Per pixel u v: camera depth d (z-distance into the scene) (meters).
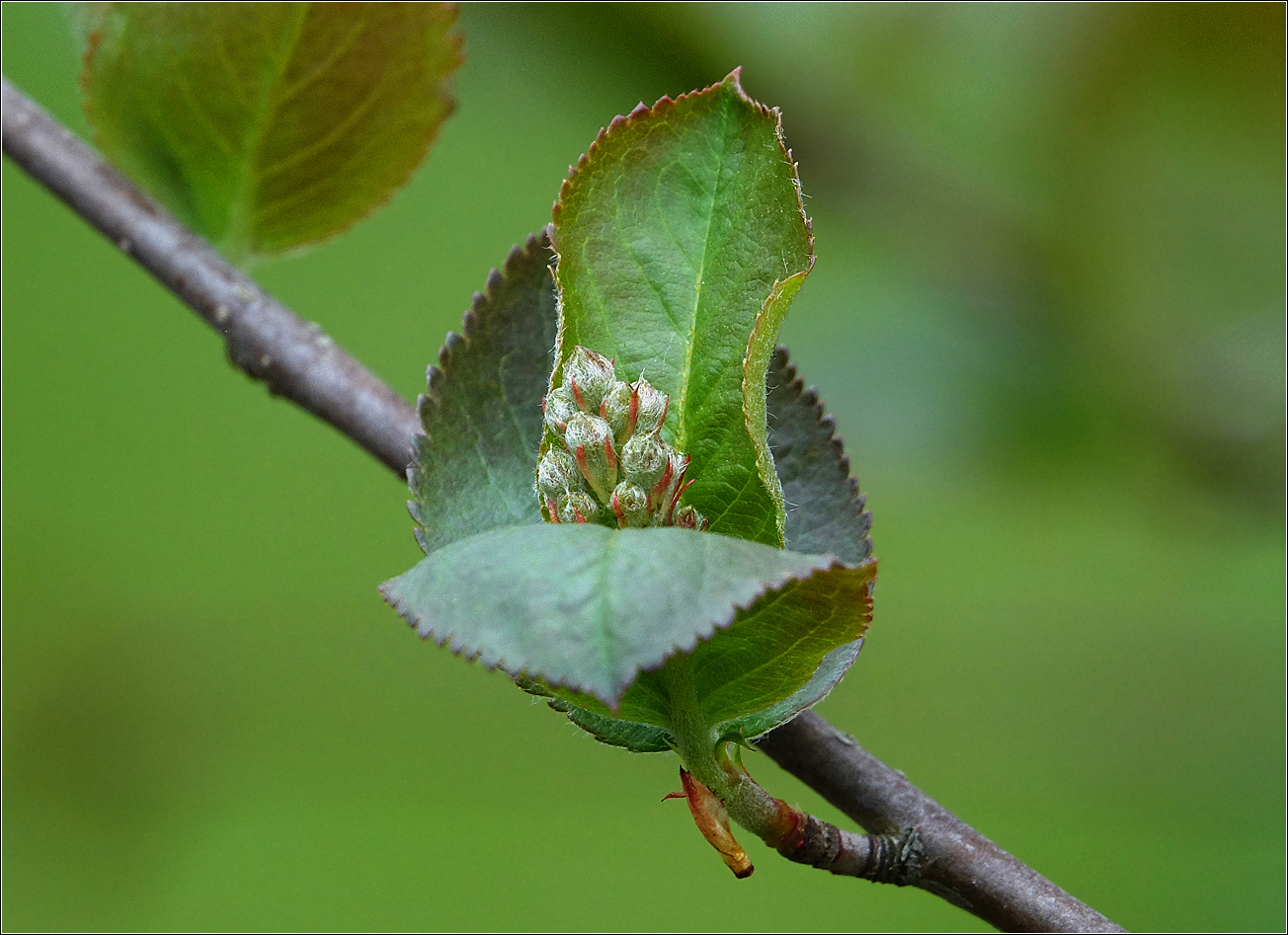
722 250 0.43
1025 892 0.43
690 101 0.43
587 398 0.42
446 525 0.43
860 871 0.43
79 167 0.49
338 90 0.48
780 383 0.44
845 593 0.42
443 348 0.44
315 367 0.47
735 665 0.42
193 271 0.48
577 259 0.43
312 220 0.49
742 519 0.43
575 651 0.40
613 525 0.42
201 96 0.48
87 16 0.48
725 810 0.42
